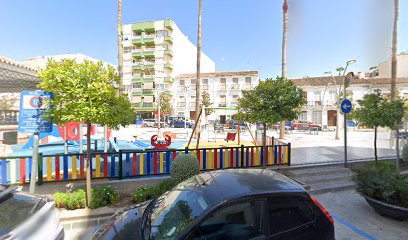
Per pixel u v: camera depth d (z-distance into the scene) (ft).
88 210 14.75
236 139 50.42
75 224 13.66
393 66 41.29
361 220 14.49
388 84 100.83
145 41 139.23
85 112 12.86
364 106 21.66
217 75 129.29
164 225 8.16
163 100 129.18
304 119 114.11
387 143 41.09
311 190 19.06
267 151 23.39
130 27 141.08
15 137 42.86
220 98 129.39
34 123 14.11
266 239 7.49
